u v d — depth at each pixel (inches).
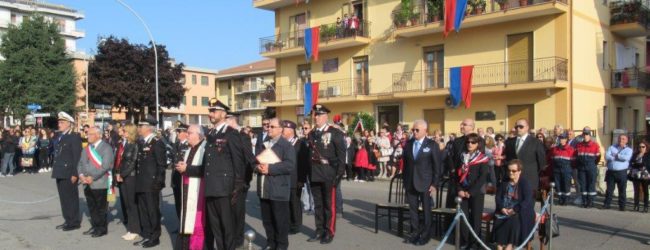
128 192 356.8
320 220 351.3
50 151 974.4
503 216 277.9
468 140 315.6
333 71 1143.6
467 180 314.8
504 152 371.2
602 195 573.3
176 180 352.8
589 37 894.4
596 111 918.4
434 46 981.2
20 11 2642.7
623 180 468.4
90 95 1614.2
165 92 1662.2
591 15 903.1
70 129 394.3
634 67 981.8
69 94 1700.3
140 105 1635.1
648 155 462.6
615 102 995.9
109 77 1609.3
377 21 1064.2
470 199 314.7
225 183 281.9
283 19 1238.3
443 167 350.9
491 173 330.3
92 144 364.5
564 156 498.9
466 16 888.3
